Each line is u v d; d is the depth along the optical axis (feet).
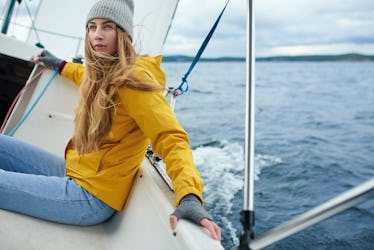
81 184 3.52
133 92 3.18
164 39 6.86
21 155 3.97
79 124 3.63
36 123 5.24
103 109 3.36
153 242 2.93
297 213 19.07
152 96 3.17
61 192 3.45
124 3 3.58
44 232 3.36
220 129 34.17
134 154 3.53
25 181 3.38
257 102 48.49
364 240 16.22
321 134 35.17
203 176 19.77
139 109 3.15
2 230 3.17
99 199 3.54
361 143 32.63
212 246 2.44
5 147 3.91
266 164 25.17
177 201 2.80
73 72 4.94
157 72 3.73
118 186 3.55
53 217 3.49
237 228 14.33
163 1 6.72
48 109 5.24
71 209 3.47
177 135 3.01
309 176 24.04
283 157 26.96
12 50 5.23
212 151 25.63
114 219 3.83
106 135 3.43
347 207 1.69
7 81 5.93
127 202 3.70
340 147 31.22
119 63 3.40
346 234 16.69
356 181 24.44
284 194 21.02
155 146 3.12
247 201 2.14
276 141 31.55
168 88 4.72
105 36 3.49
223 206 15.98
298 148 29.76
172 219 2.61
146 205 3.31
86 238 3.52
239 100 50.42
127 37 3.57
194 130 33.55
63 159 4.28
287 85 61.36
